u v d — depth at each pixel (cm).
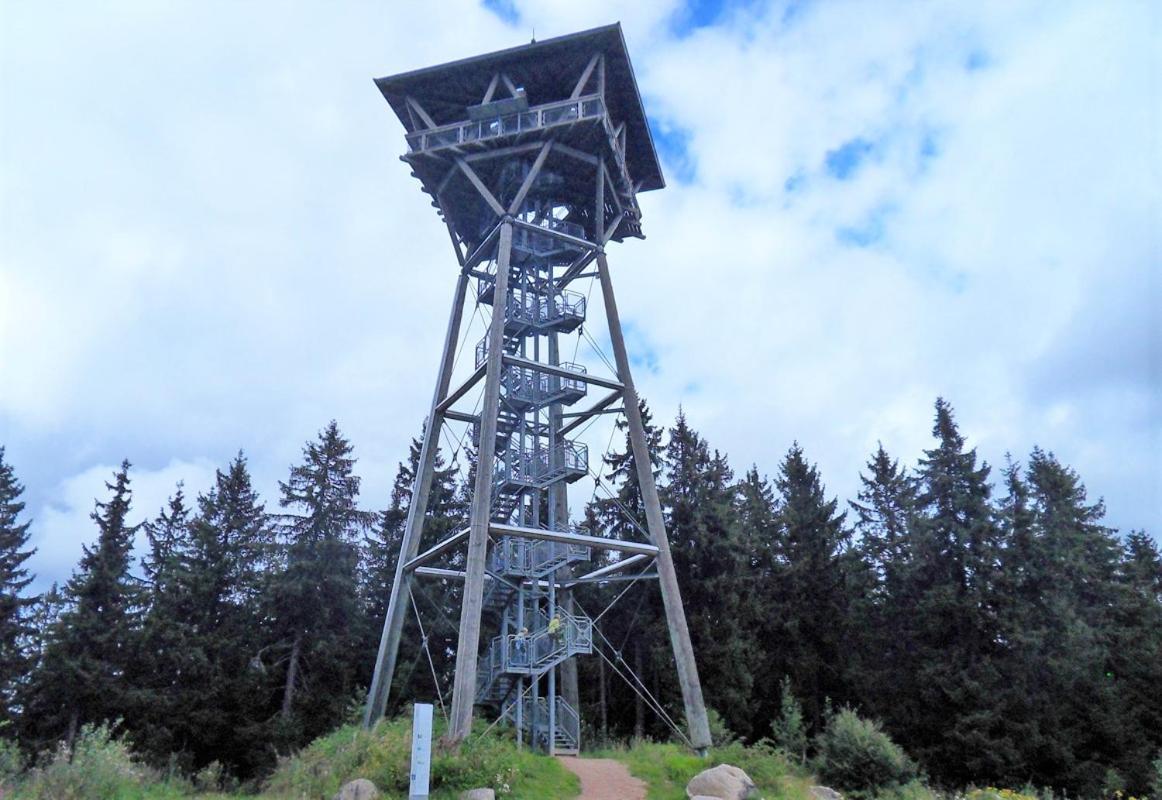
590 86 3272
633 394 3030
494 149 3116
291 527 4716
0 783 1684
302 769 2327
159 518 5362
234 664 4216
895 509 5612
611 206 3459
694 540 4384
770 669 4544
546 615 3084
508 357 2808
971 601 4153
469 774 2027
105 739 1895
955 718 4022
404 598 2992
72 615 4156
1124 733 4044
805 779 2578
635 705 4497
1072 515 5206
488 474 2605
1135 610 4562
